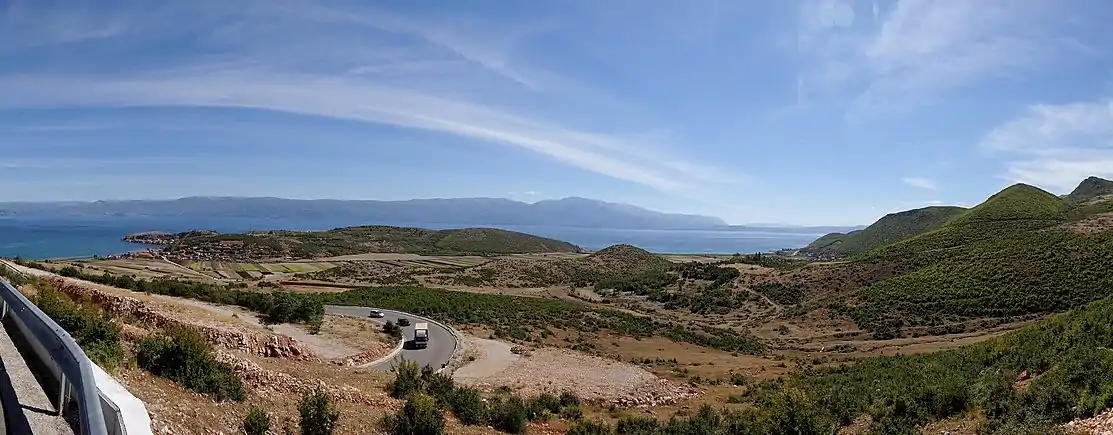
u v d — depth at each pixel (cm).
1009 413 1478
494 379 2927
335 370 2053
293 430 1111
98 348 1053
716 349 5278
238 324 2791
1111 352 1633
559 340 4847
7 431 554
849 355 4562
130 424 576
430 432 1331
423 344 3666
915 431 1566
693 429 1952
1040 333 2356
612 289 10219
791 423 1727
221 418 1017
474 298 7019
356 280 10100
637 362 4178
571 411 2284
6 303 1107
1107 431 1140
